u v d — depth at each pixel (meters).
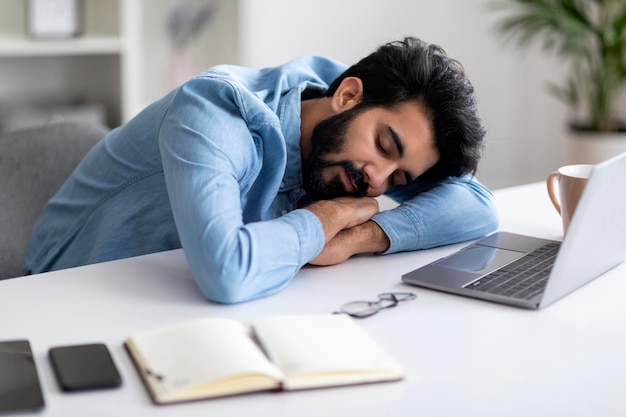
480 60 4.17
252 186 1.46
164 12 3.40
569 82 4.05
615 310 1.17
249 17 3.29
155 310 1.12
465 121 1.46
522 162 4.39
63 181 1.86
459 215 1.48
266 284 1.18
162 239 1.55
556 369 0.99
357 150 1.44
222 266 1.14
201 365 0.90
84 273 1.25
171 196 1.28
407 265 1.36
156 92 3.45
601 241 1.23
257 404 0.87
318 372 0.91
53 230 1.72
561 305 1.19
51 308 1.11
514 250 1.41
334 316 1.06
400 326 1.09
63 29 2.96
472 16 4.10
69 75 3.24
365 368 0.93
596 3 3.95
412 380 0.94
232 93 1.37
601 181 1.11
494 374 0.97
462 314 1.14
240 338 0.96
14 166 1.83
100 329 1.05
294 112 1.52
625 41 3.66
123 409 0.85
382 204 1.89
